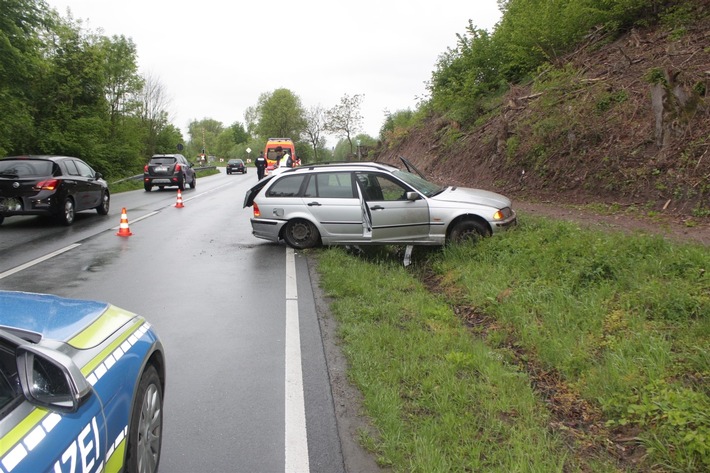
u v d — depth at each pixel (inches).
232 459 140.9
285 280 328.2
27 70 802.8
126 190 1099.3
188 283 320.5
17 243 449.1
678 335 199.8
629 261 273.1
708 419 144.0
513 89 731.4
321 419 161.2
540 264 297.1
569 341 208.8
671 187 414.9
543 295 259.1
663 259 269.0
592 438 153.6
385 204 380.2
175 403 171.2
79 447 90.4
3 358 89.8
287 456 142.3
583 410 170.6
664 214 401.1
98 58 1306.6
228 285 316.2
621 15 681.0
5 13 750.5
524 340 221.0
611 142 502.3
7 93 810.2
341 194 403.9
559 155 551.2
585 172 506.0
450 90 939.3
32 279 327.0
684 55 518.0
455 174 761.0
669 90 447.8
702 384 167.0
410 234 377.4
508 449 141.9
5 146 935.7
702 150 414.9
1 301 122.8
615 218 413.1
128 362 117.8
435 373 184.1
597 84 575.5
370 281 310.8
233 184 1270.9
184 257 396.2
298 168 422.0
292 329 239.8
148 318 255.1
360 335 224.4
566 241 321.1
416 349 205.6
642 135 479.5
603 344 205.6
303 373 193.3
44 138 1097.4
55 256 396.5
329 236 407.8
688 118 438.6
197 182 1384.1
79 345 107.1
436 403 163.9
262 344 221.8
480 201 376.2
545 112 613.3
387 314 251.4
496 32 910.4
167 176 1032.2
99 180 634.8
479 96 896.9
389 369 189.8
